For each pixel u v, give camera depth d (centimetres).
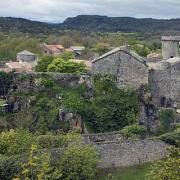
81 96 9156
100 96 9144
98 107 8881
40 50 19938
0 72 9394
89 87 9312
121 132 8212
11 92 9256
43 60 11312
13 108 9000
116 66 9338
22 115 8744
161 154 7606
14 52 19888
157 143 7594
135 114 9025
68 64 10406
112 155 7200
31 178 5712
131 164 7350
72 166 6253
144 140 7512
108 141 7462
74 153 6341
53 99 9062
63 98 9050
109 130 8719
